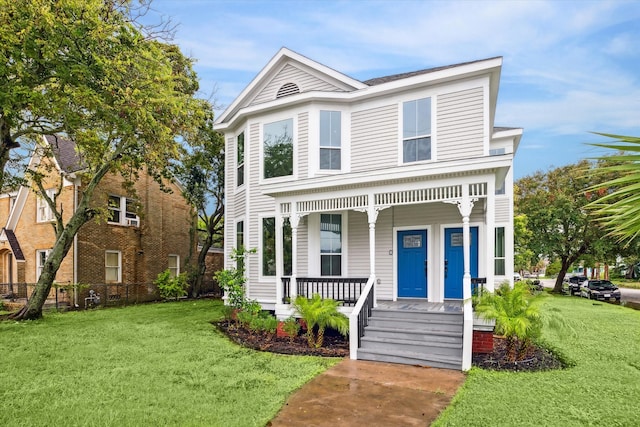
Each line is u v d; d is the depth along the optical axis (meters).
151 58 11.41
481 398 5.48
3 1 8.61
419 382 6.32
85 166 15.14
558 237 25.53
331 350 8.48
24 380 6.30
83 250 16.53
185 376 6.54
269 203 12.20
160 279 19.34
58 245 13.00
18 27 9.10
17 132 11.80
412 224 11.09
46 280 12.74
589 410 5.05
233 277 11.20
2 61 9.01
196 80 17.16
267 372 6.79
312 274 11.19
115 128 11.53
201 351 8.19
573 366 7.09
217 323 11.71
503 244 13.84
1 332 10.20
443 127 10.71
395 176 8.90
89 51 10.39
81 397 5.57
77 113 10.80
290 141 12.00
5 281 19.78
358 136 11.74
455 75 10.40
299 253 11.48
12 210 18.80
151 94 11.30
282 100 11.94
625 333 10.06
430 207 10.95
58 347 8.51
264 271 12.10
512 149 15.31
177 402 5.39
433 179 8.73
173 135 13.56
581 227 25.14
